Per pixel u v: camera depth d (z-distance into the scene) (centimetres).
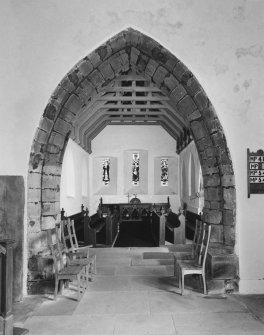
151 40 531
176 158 1756
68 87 548
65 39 535
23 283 506
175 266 586
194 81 532
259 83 529
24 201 518
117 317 418
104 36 532
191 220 1225
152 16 532
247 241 522
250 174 525
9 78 534
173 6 533
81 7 534
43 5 535
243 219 525
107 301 471
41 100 535
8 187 513
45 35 535
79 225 1111
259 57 530
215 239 550
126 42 546
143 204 1659
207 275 525
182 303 462
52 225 567
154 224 1069
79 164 1410
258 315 422
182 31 533
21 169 529
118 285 544
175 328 386
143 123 1725
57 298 486
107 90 1104
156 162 1773
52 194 572
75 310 441
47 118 539
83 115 1280
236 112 530
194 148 1262
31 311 439
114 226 1063
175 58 532
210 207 563
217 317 416
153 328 387
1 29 534
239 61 530
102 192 1748
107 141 1756
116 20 532
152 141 1762
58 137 576
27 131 533
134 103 1295
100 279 579
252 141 529
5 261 349
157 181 1775
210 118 534
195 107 564
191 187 1358
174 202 1744
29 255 520
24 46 535
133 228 1345
